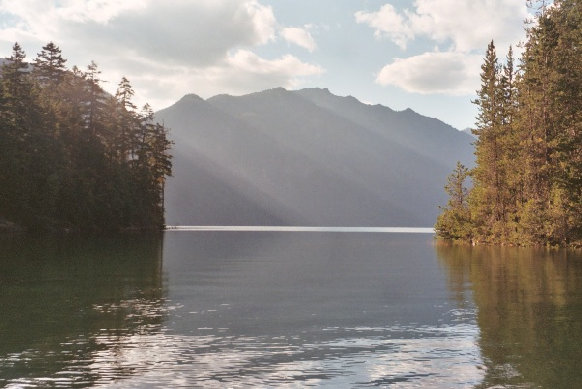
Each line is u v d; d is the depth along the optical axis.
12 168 75.94
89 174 95.31
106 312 16.61
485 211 74.00
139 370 10.09
